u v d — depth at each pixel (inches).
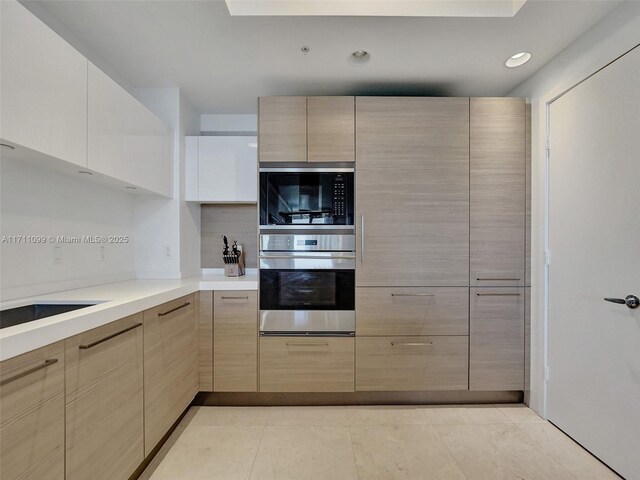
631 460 55.1
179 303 70.1
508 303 81.4
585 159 64.6
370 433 70.9
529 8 57.1
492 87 87.0
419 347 81.1
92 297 55.9
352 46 68.4
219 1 55.3
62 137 49.1
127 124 67.2
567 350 69.6
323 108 81.5
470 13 58.8
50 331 35.9
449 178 81.4
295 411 80.2
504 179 81.5
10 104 40.4
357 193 81.2
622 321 56.6
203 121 105.5
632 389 54.9
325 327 80.9
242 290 81.0
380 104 81.5
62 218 62.9
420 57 72.5
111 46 68.5
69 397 39.1
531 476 57.7
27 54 42.7
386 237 81.1
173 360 67.1
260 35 64.6
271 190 81.5
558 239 72.3
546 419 75.9
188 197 93.2
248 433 70.8
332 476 57.9
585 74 64.1
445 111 81.4
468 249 81.4
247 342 81.0
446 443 67.3
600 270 61.0
